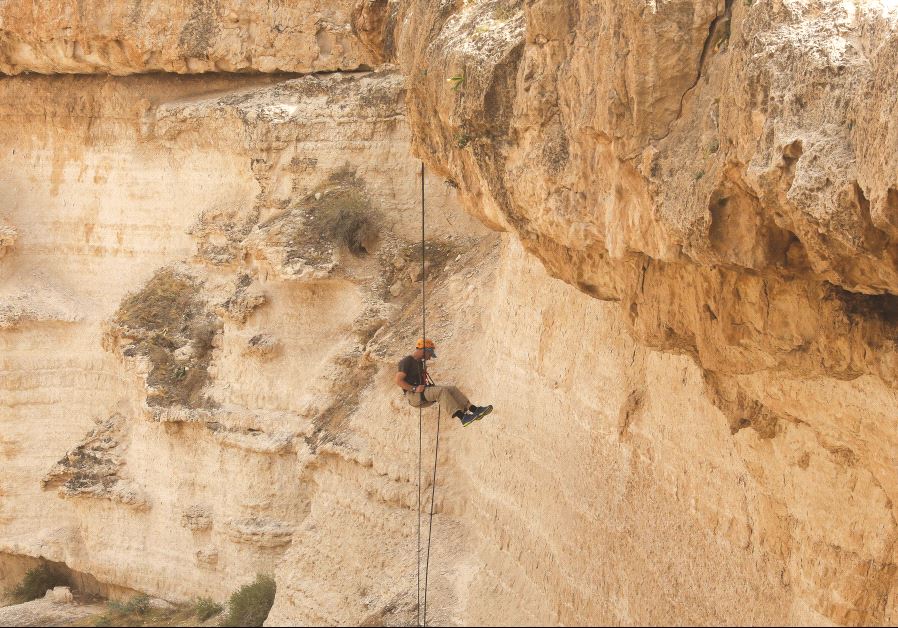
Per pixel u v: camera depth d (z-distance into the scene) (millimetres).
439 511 25438
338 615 25266
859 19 9703
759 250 11047
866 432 11930
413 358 21547
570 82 14156
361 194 32719
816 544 13328
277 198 33844
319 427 29531
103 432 34562
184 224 35719
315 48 35156
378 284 31250
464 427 25875
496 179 16656
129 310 34812
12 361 35875
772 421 13773
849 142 9430
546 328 22094
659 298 13969
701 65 12070
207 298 34094
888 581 12477
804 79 9844
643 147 12406
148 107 36375
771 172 10086
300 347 32031
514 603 21250
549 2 14336
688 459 16359
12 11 35500
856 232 9438
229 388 32438
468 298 27656
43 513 35344
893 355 10938
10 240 36406
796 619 13672
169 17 35375
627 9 12211
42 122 37406
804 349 11953
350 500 27266
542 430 21703
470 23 17969
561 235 14938
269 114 33875
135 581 33094
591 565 18922
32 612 33188
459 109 16891
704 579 15703
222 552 31469
